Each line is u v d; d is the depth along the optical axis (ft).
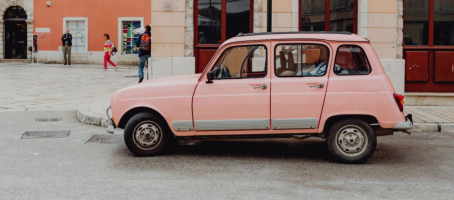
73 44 100.22
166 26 42.09
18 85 55.67
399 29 41.09
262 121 22.44
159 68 42.09
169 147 25.79
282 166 21.81
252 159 23.21
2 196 17.02
